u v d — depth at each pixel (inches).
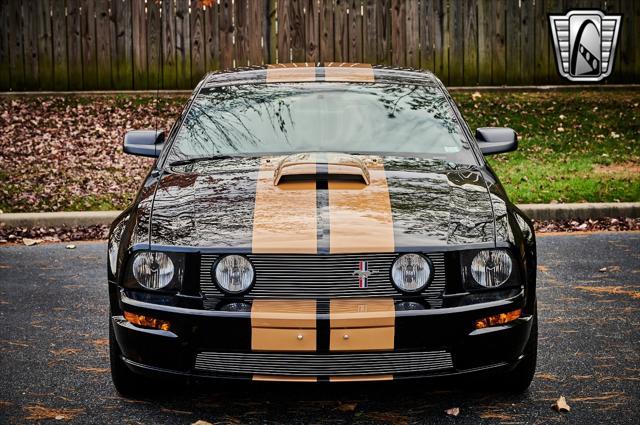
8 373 177.5
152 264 147.6
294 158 173.9
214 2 491.2
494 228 151.9
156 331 146.7
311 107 195.3
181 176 171.3
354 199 156.1
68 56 490.9
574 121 448.8
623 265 260.4
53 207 325.4
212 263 144.6
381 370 144.1
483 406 159.3
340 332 140.9
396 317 141.7
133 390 163.0
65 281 249.0
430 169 172.7
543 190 342.0
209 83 210.7
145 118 446.9
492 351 147.5
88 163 380.5
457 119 195.9
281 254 143.1
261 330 141.7
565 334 199.9
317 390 167.3
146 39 491.5
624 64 515.5
